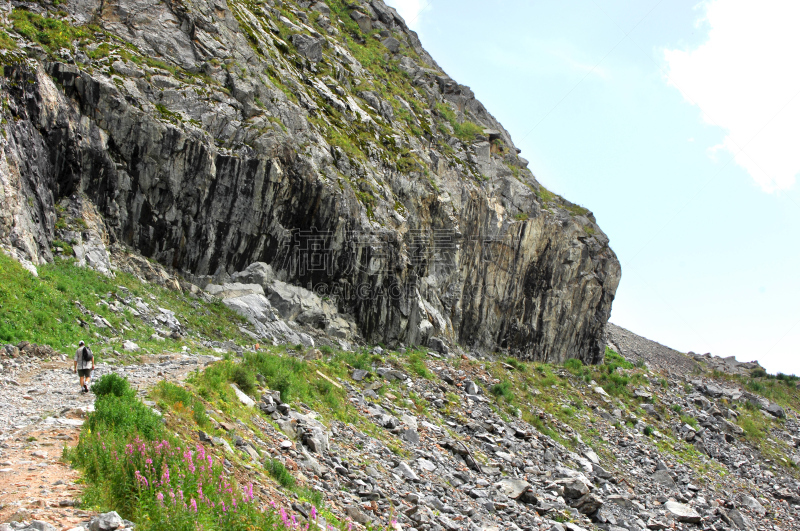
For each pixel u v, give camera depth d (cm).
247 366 2166
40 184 2556
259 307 3177
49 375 1644
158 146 3034
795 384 6588
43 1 3123
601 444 3569
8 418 1236
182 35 3522
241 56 3778
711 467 3822
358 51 5881
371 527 1331
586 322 5703
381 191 4100
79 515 805
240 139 3362
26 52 2736
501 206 5294
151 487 855
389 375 3128
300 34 4856
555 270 5422
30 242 2367
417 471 2028
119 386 1352
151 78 3197
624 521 2431
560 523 2023
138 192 3009
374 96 5072
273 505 998
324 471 1609
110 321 2320
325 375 2650
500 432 2973
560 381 4472
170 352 2275
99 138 2875
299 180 3509
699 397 5162
